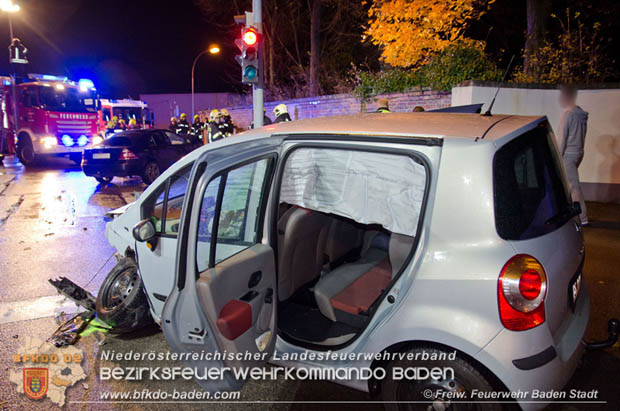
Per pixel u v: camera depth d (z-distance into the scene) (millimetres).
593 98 7621
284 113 7859
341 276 3174
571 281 2426
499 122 2564
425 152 2324
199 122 17000
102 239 6715
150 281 3355
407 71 10289
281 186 2930
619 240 5805
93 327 3971
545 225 2342
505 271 2092
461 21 9625
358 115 3133
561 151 6219
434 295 2223
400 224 2516
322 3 18438
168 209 3475
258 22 7789
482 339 2109
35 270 5410
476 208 2172
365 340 2473
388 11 9820
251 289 2525
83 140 16062
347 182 2711
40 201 9664
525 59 9531
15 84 16172
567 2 11781
